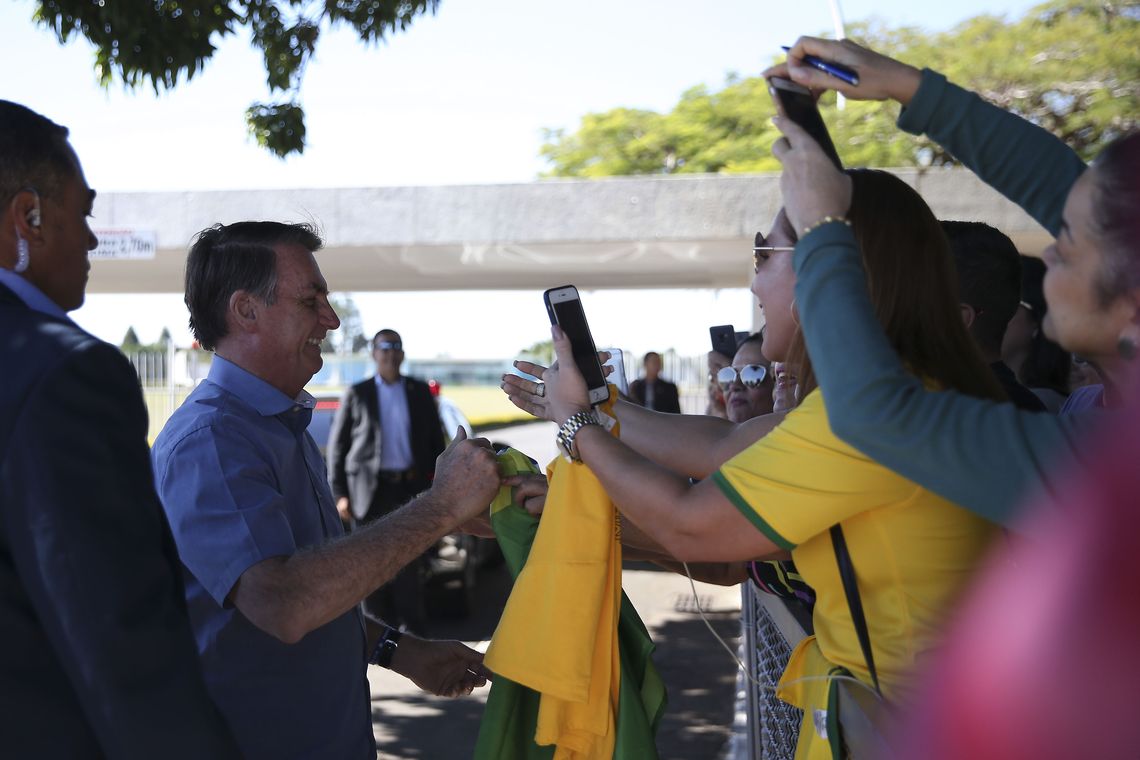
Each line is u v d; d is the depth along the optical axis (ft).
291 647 6.59
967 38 44.86
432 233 37.63
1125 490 3.52
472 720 18.53
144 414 4.59
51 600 4.15
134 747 4.18
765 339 5.89
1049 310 4.24
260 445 6.69
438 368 154.81
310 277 7.07
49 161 4.93
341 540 6.25
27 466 4.18
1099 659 3.55
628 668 6.18
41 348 4.38
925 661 4.58
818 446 4.55
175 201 37.99
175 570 4.73
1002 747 3.82
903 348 5.01
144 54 18.29
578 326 6.15
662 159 71.92
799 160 4.53
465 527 7.34
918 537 4.60
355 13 20.68
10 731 4.27
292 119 21.21
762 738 9.91
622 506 5.26
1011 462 3.76
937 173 33.73
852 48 5.37
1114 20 43.09
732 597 27.58
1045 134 5.55
